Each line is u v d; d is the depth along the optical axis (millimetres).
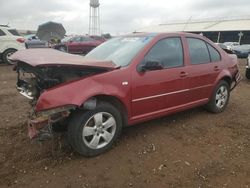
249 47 27234
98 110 4055
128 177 3672
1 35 14578
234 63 6398
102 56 4930
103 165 3941
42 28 21234
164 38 4969
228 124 5555
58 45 21453
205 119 5789
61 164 3943
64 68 3863
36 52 4484
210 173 3775
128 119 4492
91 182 3559
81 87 3871
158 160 4102
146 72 4547
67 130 4078
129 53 4660
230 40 57781
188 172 3797
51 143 4504
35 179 3605
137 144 4582
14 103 6867
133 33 5531
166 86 4844
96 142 4109
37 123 3766
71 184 3514
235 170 3863
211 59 5797
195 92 5449
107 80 4113
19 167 3859
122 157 4164
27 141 4625
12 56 4438
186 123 5535
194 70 5316
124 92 4289
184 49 5234
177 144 4621
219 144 4660
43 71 3916
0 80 10305
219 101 6137
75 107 3766
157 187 3469
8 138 4754
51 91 3729
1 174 3697
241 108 6711
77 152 4199
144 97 4570
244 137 4965
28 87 4316
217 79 5863
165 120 5656
